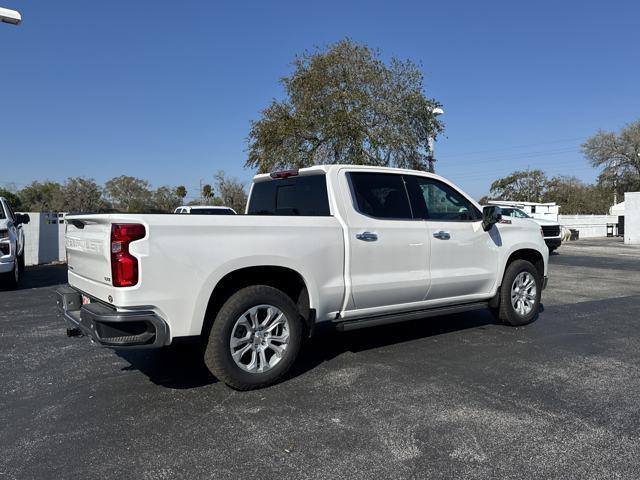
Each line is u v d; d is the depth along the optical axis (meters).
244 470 3.06
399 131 21.50
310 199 5.31
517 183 55.19
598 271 13.34
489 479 2.95
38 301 8.96
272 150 22.06
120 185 52.38
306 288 4.70
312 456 3.22
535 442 3.39
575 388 4.38
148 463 3.15
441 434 3.51
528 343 5.87
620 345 5.79
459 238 5.84
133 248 3.81
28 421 3.78
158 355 5.44
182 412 3.92
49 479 2.97
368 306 5.17
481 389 4.37
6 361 5.28
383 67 21.75
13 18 12.58
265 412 3.91
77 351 5.63
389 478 2.97
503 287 6.42
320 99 21.12
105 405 4.08
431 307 5.76
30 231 15.59
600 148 47.84
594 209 51.56
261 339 4.40
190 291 4.01
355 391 4.34
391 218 5.35
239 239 4.25
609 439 3.43
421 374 4.77
